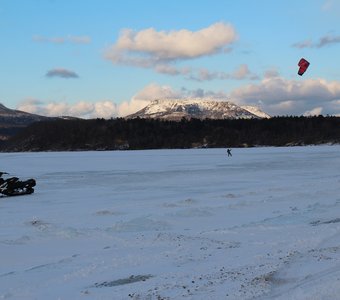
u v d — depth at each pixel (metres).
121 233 11.16
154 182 26.48
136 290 6.43
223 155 68.25
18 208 16.45
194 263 7.93
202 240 9.97
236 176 29.61
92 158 68.75
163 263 8.01
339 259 7.67
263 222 12.32
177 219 13.03
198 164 44.94
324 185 21.39
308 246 8.91
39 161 60.47
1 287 6.87
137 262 8.12
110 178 29.72
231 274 7.02
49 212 15.16
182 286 6.49
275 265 7.47
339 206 14.71
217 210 14.60
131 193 20.88
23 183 20.89
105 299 6.12
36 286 6.86
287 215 13.38
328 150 80.38
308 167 36.91
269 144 146.75
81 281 7.07
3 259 8.74
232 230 11.07
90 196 19.94
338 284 5.99
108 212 14.48
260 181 25.72
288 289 6.16
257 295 5.98
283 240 9.65
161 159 58.97
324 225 11.34
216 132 159.88
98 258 8.48
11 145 172.12
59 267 7.93
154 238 10.30
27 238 10.41
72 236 10.69
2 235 11.09
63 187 24.23
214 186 23.48
